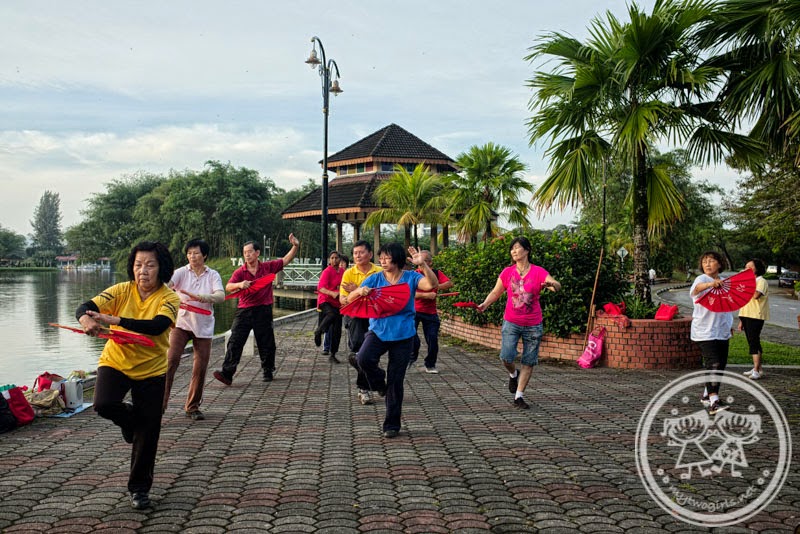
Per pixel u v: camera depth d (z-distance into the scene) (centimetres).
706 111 949
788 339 1452
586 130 1019
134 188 8919
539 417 610
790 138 867
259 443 514
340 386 786
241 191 7450
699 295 633
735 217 4559
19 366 1474
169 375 602
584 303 1005
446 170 3147
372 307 531
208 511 365
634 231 1024
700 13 865
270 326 798
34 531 335
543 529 339
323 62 1764
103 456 480
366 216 2906
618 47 940
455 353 1109
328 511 365
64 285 6606
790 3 735
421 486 409
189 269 618
